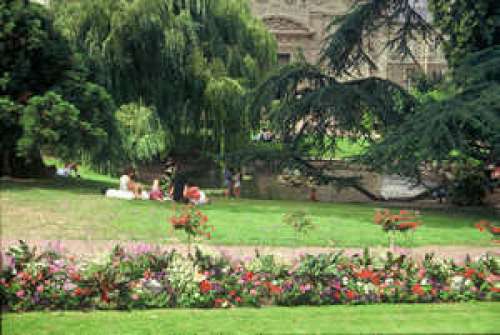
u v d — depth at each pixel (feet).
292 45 172.35
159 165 97.25
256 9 171.42
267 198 82.84
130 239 38.81
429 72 162.30
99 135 63.16
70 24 77.46
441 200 76.02
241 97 81.56
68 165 82.58
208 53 88.94
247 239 40.04
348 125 73.82
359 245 39.50
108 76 77.97
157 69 81.66
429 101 63.98
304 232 41.68
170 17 81.71
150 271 26.32
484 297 27.40
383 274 27.43
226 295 25.58
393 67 163.22
